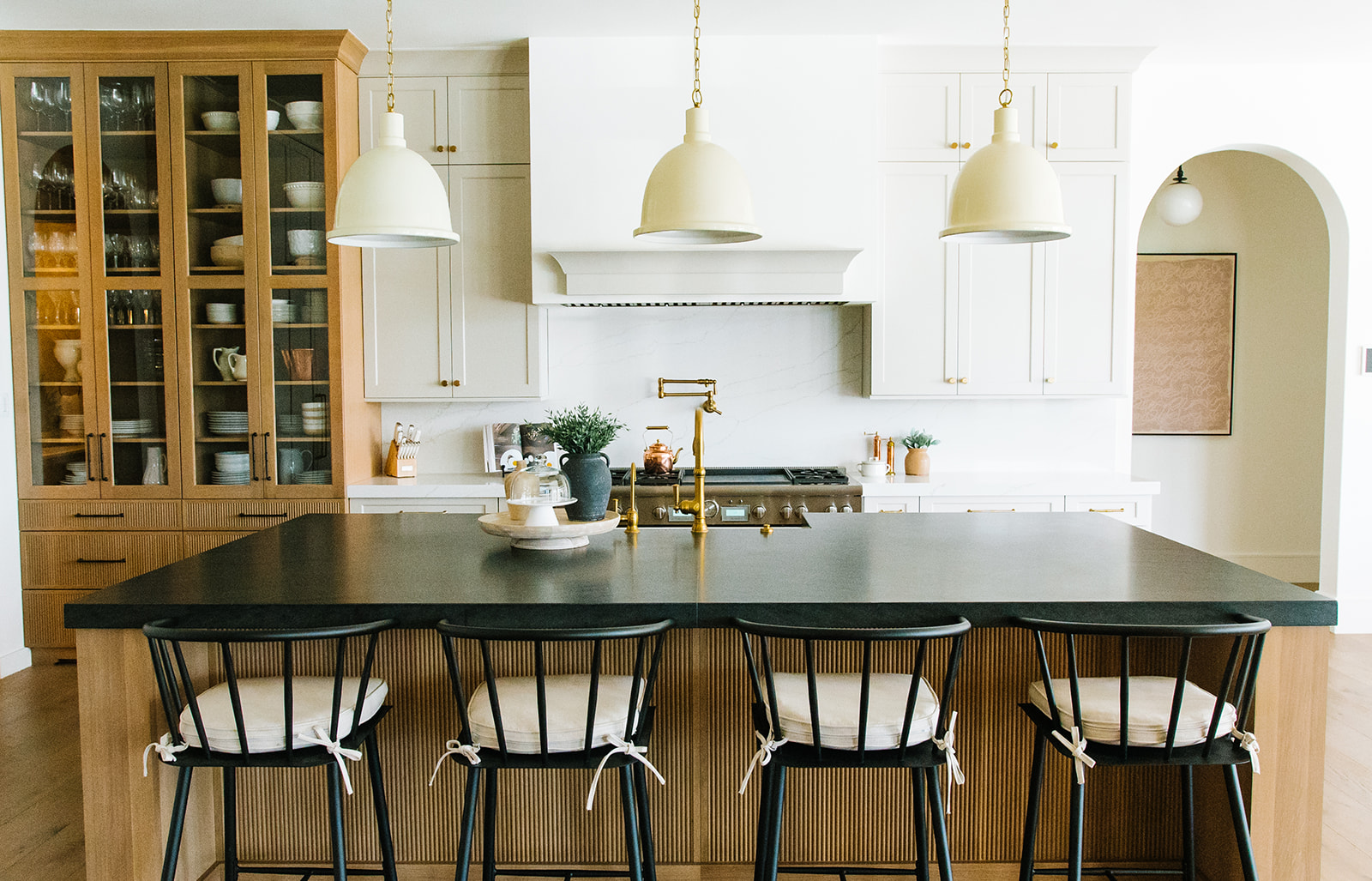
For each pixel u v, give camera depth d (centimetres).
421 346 424
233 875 204
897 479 432
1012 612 186
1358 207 441
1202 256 550
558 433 262
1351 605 455
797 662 224
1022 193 204
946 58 409
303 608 188
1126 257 417
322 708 190
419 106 416
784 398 460
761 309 457
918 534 270
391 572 217
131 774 202
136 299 399
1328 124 438
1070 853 182
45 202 397
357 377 418
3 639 396
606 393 460
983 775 229
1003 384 422
